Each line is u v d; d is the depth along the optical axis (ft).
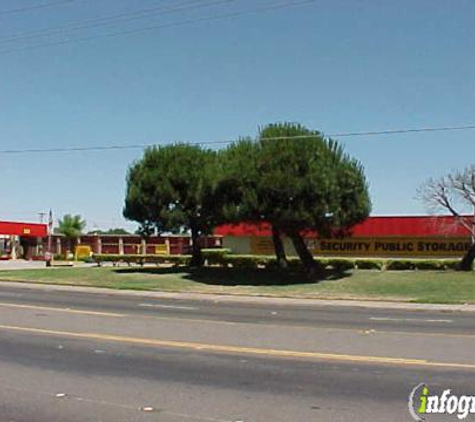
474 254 137.69
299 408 27.40
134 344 45.01
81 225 268.21
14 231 246.88
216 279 124.06
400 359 38.68
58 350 42.65
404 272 133.49
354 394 29.86
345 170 121.80
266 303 86.94
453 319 64.64
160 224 150.61
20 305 75.41
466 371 34.96
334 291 104.22
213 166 128.26
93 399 29.22
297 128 123.75
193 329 53.52
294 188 115.44
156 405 28.07
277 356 39.91
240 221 122.01
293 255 172.55
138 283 117.70
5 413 26.96
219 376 34.09
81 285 117.29
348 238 167.02
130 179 152.25
